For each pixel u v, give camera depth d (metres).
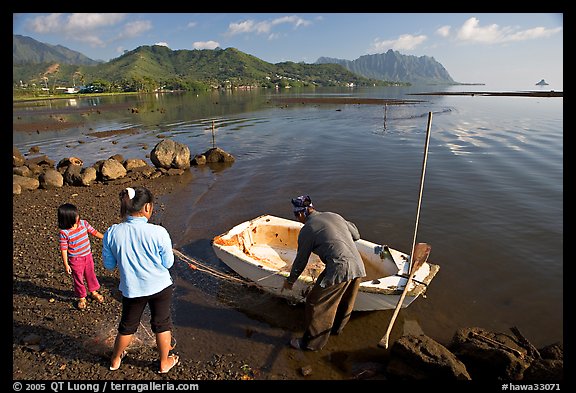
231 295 5.77
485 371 4.01
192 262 6.69
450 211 8.97
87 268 5.18
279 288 5.43
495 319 5.08
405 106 47.28
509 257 6.69
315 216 4.57
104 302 5.45
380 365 4.31
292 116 34.16
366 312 5.27
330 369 4.28
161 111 42.78
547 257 6.66
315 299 4.38
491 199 9.75
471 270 6.29
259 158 15.71
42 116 39.97
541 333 4.77
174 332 4.88
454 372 3.77
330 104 52.22
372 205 9.55
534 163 13.59
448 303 5.43
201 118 33.62
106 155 17.56
